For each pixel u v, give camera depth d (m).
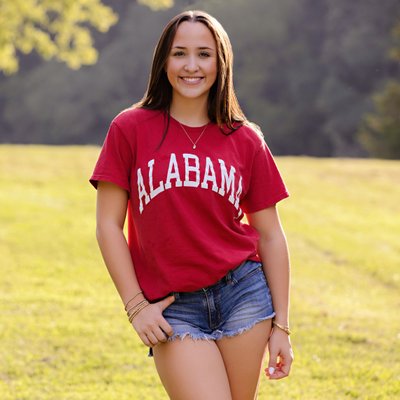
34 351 8.08
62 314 9.60
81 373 7.46
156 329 4.18
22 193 20.73
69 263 13.08
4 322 9.13
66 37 30.22
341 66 58.50
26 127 67.88
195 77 4.35
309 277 12.55
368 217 19.34
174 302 4.28
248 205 4.54
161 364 4.24
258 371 4.39
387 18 57.66
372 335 8.78
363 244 15.62
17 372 7.44
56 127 66.50
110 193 4.32
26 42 29.81
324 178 25.25
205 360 4.15
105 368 7.61
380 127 52.22
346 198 22.02
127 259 4.29
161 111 4.39
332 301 10.81
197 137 4.35
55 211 18.08
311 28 61.75
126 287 4.25
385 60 57.06
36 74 67.81
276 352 4.37
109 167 4.28
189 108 4.40
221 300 4.30
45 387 7.05
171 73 4.38
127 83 66.12
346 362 7.73
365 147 55.44
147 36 66.00
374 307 10.62
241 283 4.35
